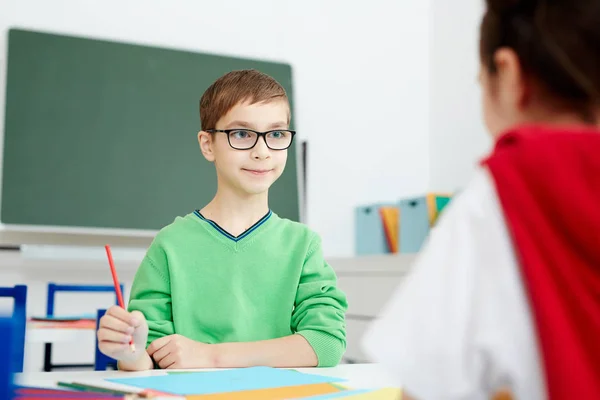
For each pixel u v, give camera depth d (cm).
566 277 39
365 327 284
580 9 42
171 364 89
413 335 41
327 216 339
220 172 109
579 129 43
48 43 291
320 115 342
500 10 46
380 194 353
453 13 354
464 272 41
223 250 107
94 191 291
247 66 324
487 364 40
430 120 367
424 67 368
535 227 40
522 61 44
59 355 287
